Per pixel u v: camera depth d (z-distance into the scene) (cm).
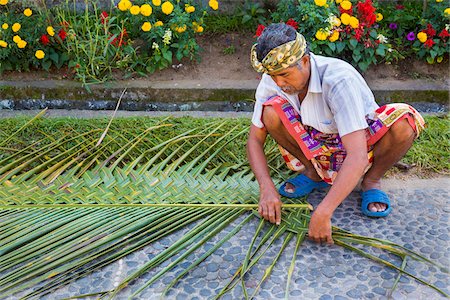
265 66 209
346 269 225
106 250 234
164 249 239
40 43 390
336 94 217
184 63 402
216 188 276
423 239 242
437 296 210
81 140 323
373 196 258
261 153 254
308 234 236
